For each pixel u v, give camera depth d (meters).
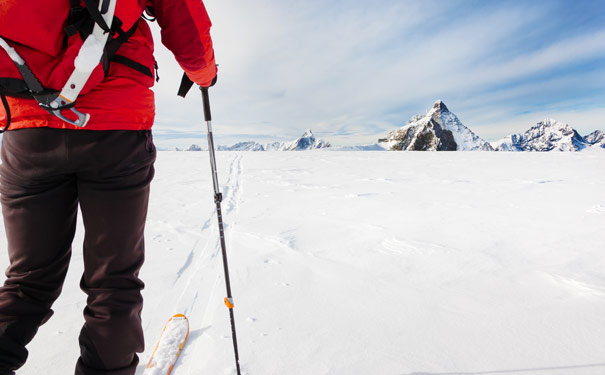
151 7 0.81
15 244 0.76
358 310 1.66
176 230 3.27
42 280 0.79
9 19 0.57
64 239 0.80
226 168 9.34
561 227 2.99
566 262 2.20
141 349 0.90
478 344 1.36
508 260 2.28
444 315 1.60
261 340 1.41
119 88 0.72
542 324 1.49
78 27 0.62
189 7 0.78
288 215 3.82
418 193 4.89
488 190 4.97
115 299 0.81
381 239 2.82
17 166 0.70
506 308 1.65
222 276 2.11
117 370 0.85
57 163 0.69
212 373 1.21
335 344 1.38
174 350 1.32
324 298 1.79
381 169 8.32
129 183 0.78
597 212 3.45
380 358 1.28
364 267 2.23
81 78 0.63
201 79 1.00
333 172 7.91
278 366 1.24
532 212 3.56
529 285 1.89
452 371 1.21
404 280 2.01
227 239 2.95
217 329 1.50
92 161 0.71
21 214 0.74
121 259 0.81
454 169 7.90
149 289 1.94
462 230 3.01
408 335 1.44
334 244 2.73
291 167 9.23
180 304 1.76
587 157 9.97
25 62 0.60
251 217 3.78
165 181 6.79
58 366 1.25
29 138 0.67
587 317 1.53
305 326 1.52
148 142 0.82
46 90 0.61
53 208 0.75
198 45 0.83
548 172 6.86
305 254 2.50
